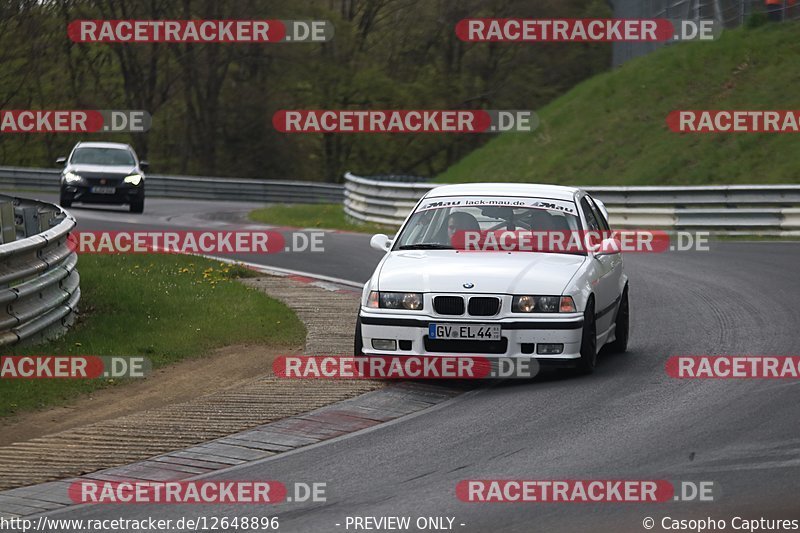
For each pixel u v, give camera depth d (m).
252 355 38.44
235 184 152.50
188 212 113.81
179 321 42.91
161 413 30.11
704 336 39.84
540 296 32.38
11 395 31.66
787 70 107.25
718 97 108.62
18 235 55.44
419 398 31.50
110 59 198.38
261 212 113.75
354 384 33.28
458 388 32.72
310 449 26.28
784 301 47.16
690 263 63.00
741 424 27.06
